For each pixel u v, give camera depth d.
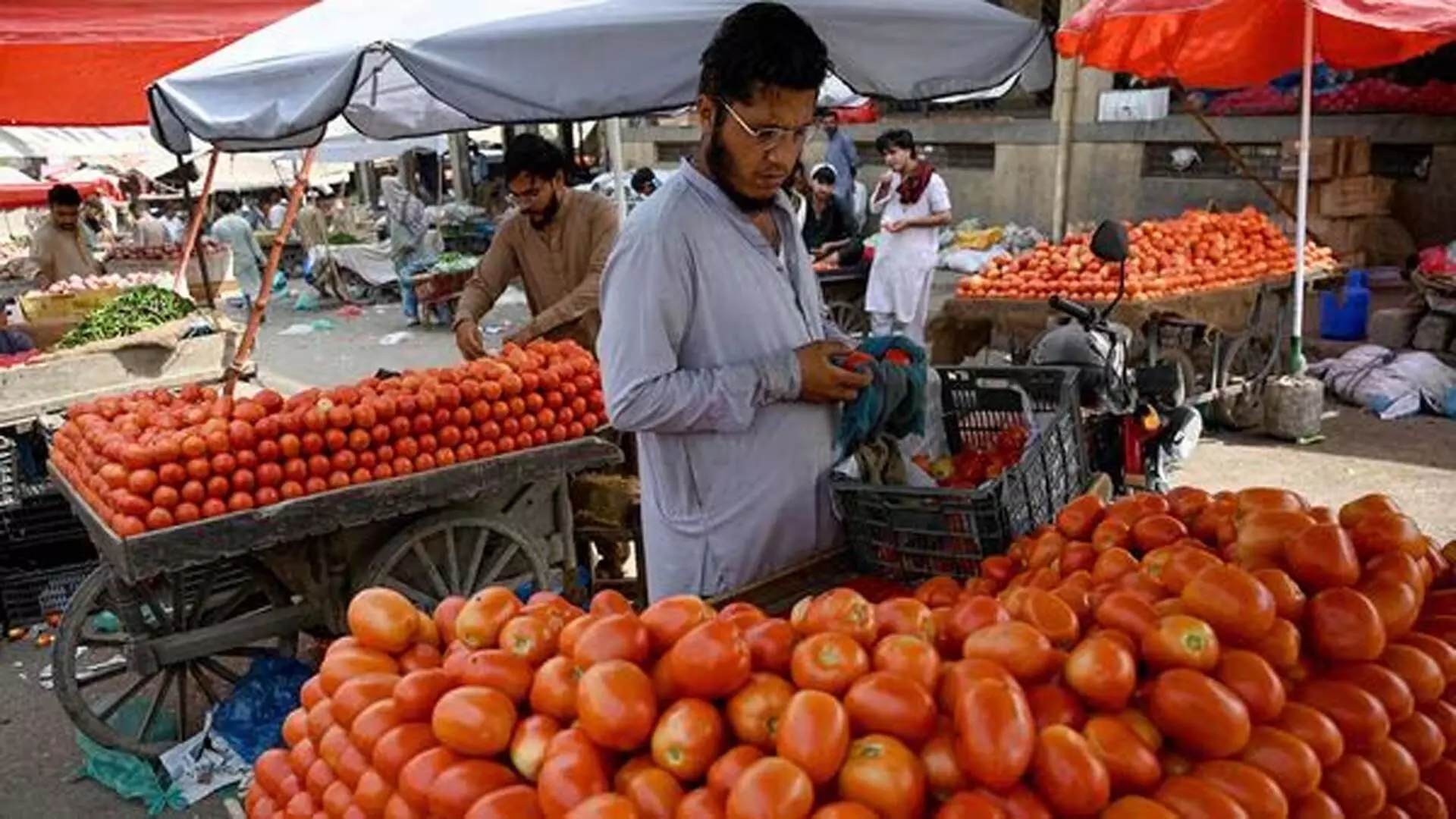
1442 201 10.42
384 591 1.77
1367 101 10.75
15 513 5.09
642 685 1.44
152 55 6.19
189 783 3.65
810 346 2.22
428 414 3.83
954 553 2.18
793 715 1.36
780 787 1.28
